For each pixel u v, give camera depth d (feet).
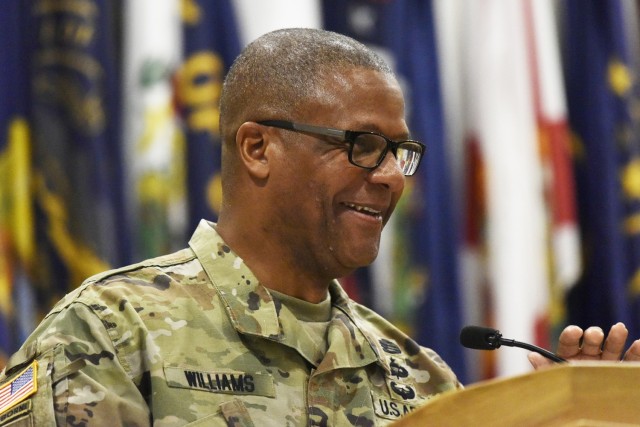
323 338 21.03
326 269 20.97
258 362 19.85
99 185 35.88
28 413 18.20
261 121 20.99
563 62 47.91
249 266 21.07
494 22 45.32
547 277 44.83
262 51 21.52
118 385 18.66
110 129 36.78
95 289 19.92
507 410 14.08
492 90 44.93
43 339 18.99
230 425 18.79
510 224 44.21
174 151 38.27
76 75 36.06
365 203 20.54
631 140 47.29
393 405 21.21
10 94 35.65
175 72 38.96
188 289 20.40
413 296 41.78
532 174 44.62
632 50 49.67
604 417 14.08
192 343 19.57
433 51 43.37
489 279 44.45
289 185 20.70
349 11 42.27
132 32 38.42
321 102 20.63
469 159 45.32
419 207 42.11
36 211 35.96
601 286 46.68
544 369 14.23
